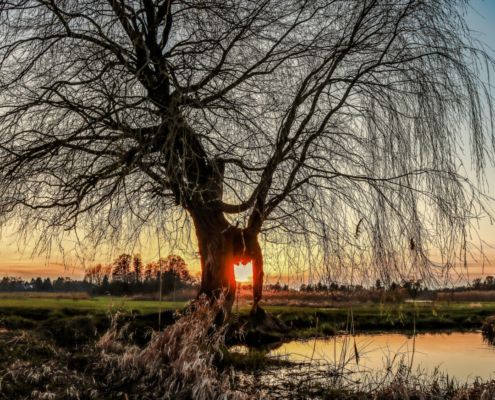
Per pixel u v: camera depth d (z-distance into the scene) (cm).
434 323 1080
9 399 310
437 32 532
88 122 500
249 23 567
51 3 482
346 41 605
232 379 441
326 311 1107
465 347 781
